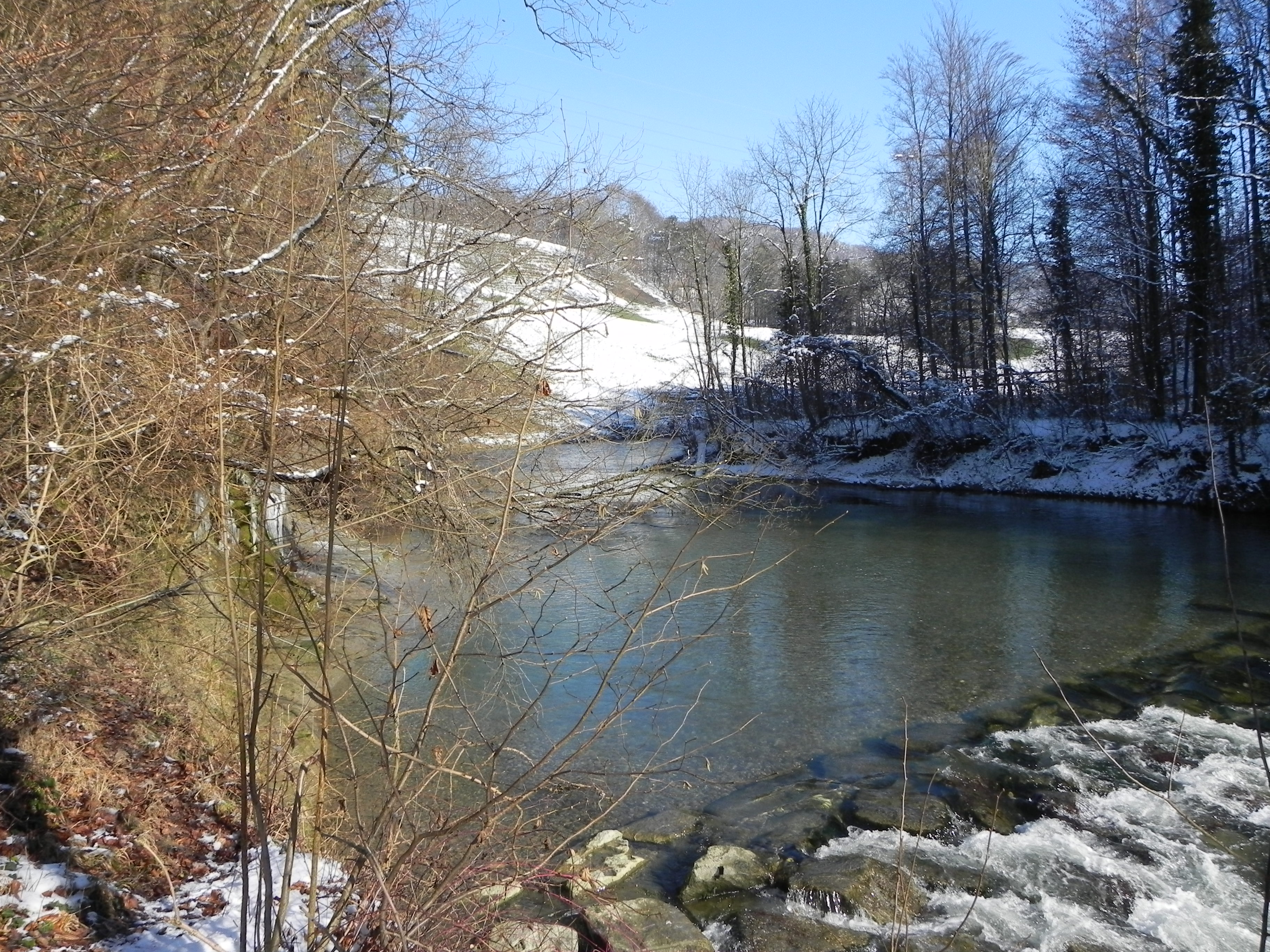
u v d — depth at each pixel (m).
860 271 41.41
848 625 12.20
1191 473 22.22
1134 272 25.52
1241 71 22.00
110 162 5.63
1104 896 5.83
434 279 7.89
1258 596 13.53
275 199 6.27
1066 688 9.87
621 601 11.57
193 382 5.12
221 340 6.06
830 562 16.17
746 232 39.28
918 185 33.62
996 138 31.67
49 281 4.92
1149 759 8.01
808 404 31.56
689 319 34.81
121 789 5.24
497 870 3.54
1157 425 24.61
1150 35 24.98
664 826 6.68
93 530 5.12
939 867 6.16
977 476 26.86
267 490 2.75
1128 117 24.97
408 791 4.03
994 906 5.70
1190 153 22.67
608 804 6.63
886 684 9.92
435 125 8.32
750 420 28.66
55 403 5.07
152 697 6.20
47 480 4.57
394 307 6.69
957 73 32.03
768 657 10.72
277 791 4.70
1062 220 28.94
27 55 4.91
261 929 3.71
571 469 7.63
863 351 32.50
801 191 36.75
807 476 18.89
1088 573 15.23
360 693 3.12
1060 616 12.67
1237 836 6.57
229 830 5.13
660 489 7.20
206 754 5.92
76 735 5.51
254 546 4.96
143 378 5.06
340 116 7.88
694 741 8.24
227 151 6.08
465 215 8.20
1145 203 25.23
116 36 5.40
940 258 33.62
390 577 7.28
